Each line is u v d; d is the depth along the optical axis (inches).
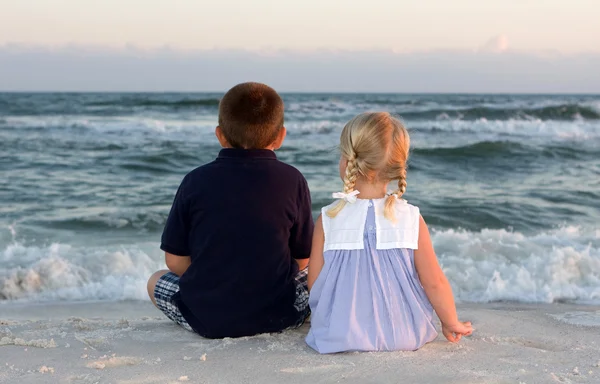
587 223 301.9
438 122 784.9
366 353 100.0
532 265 206.2
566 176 448.1
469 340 112.4
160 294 120.3
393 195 104.3
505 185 410.6
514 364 95.2
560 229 285.0
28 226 289.0
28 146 614.5
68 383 88.7
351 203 104.0
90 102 1246.9
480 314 142.4
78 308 175.3
